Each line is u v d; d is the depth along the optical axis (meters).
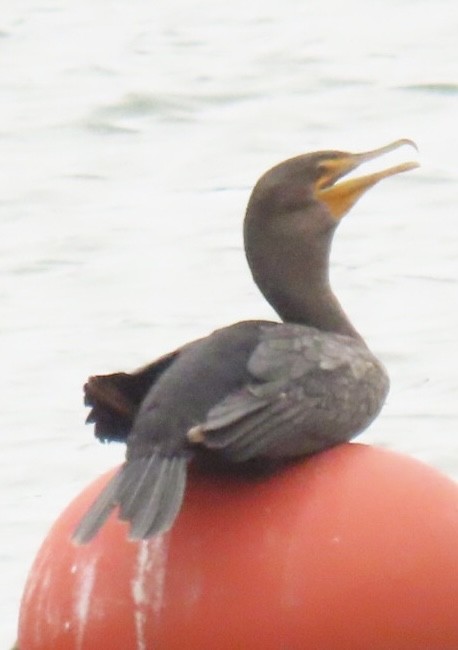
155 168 20.41
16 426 13.50
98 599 7.39
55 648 7.49
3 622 10.42
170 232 18.08
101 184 19.91
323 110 22.19
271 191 8.41
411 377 14.02
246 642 7.17
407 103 22.25
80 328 15.56
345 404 7.72
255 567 7.22
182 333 15.29
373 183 8.49
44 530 11.70
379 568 7.22
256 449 7.34
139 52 25.08
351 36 25.38
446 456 12.47
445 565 7.28
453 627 7.27
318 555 7.22
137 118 22.23
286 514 7.33
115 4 28.14
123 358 14.81
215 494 7.46
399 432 12.88
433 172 19.39
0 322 15.80
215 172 20.09
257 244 8.45
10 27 26.89
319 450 7.67
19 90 23.50
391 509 7.34
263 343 7.67
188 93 22.84
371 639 7.18
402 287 16.22
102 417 7.75
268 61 24.17
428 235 17.75
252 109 22.34
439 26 25.62
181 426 7.32
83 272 17.06
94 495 7.72
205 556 7.28
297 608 7.16
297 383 7.55
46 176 20.22
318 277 8.48
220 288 16.36
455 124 21.38
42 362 14.80
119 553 7.41
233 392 7.41
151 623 7.28
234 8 27.39
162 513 7.02
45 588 7.58
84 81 23.62
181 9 27.62
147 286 16.53
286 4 27.62
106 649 7.36
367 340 14.85
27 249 17.81
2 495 12.31
